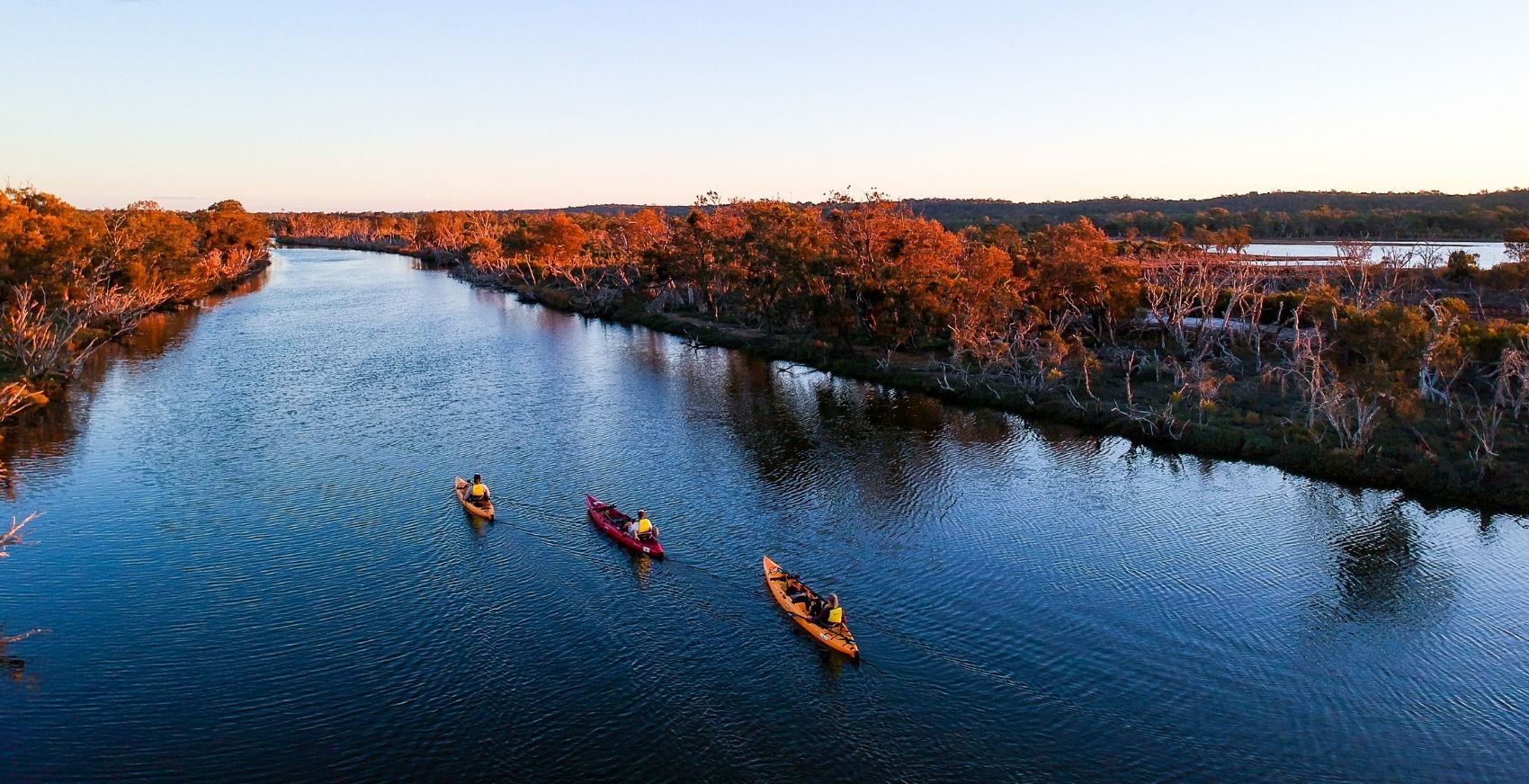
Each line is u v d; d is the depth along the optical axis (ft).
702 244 428.15
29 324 312.29
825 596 141.38
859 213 361.10
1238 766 102.89
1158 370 269.85
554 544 158.20
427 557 152.05
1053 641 128.77
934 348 328.29
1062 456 212.84
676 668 121.39
